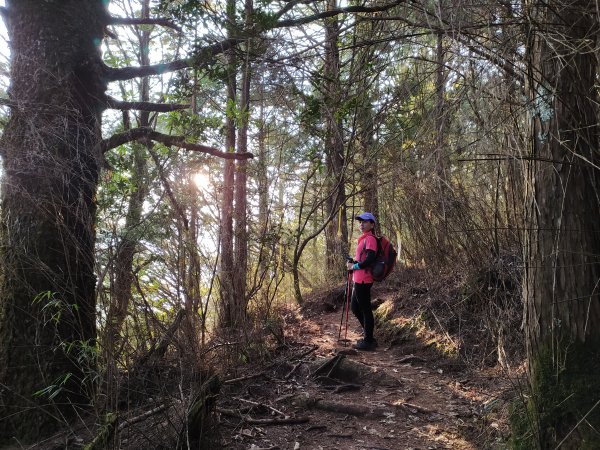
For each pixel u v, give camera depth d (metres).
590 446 2.72
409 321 6.57
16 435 3.48
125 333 3.26
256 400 4.57
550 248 3.00
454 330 5.91
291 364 5.42
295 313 8.48
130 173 4.31
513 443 3.19
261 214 7.25
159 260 3.47
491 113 3.15
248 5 4.50
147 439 3.14
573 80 2.88
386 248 6.23
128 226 3.47
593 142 2.92
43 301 3.62
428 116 3.67
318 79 4.86
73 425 3.56
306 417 4.22
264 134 7.11
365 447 3.77
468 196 5.63
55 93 3.81
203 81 5.13
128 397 3.26
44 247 3.65
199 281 3.68
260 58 4.48
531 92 3.03
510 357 4.86
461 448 3.78
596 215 2.94
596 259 2.90
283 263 6.91
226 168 6.85
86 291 3.73
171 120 4.91
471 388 4.85
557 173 2.96
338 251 10.07
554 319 2.96
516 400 3.47
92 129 4.04
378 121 5.11
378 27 4.64
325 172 9.48
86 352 3.41
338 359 5.27
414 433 4.03
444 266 6.71
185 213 4.00
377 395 4.75
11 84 3.88
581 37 2.86
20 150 3.65
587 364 2.88
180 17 4.28
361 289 6.21
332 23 5.19
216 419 3.68
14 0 3.94
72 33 3.98
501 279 5.49
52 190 3.65
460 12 3.12
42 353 3.59
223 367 4.64
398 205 7.14
